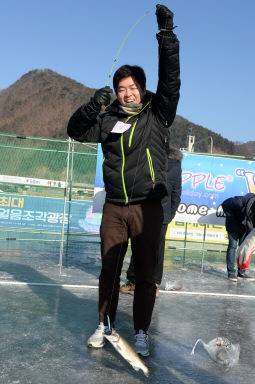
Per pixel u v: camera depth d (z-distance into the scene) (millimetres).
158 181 2668
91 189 8078
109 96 2605
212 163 6055
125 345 2207
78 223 7906
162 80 2498
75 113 2689
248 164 6094
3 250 7125
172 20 2387
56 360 2465
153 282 2727
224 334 3227
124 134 2607
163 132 2697
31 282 4594
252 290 5184
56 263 6164
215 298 4547
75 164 8031
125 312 3717
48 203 7758
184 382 2271
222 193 6059
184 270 6457
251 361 2666
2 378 2172
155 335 3096
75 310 3604
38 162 7648
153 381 2256
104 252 2744
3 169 7500
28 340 2771
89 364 2438
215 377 2371
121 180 2639
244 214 5531
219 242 7945
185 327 3355
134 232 2695
